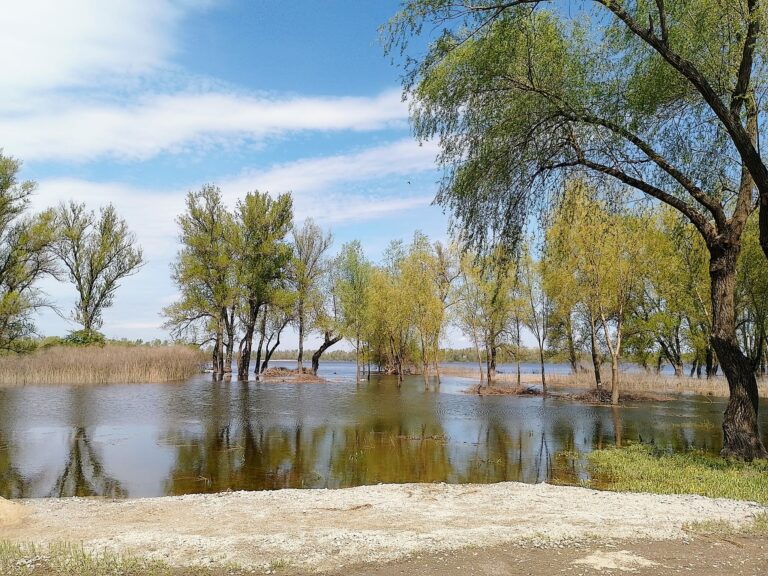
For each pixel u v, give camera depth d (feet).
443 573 19.94
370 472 46.57
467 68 47.62
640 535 24.53
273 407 93.56
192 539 24.66
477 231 51.96
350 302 173.68
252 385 144.56
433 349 164.55
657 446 56.95
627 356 159.02
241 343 166.81
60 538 26.05
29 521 30.04
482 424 75.20
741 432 46.14
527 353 176.76
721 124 50.88
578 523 27.07
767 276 96.58
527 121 49.37
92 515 31.27
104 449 56.34
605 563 20.86
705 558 21.43
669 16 47.70
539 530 25.53
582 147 52.34
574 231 96.63
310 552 22.59
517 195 52.01
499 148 49.78
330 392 126.21
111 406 92.17
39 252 148.66
